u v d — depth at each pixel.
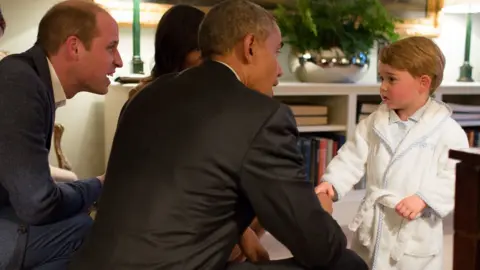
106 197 1.22
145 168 1.18
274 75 1.30
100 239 1.19
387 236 1.76
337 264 1.29
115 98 2.54
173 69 1.78
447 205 1.72
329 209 1.61
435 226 1.76
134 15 2.58
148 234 1.13
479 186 0.86
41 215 1.38
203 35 1.29
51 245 1.52
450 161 1.73
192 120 1.17
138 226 1.15
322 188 1.78
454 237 0.91
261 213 1.16
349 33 2.81
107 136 2.69
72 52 1.50
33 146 1.36
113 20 1.58
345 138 2.86
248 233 1.50
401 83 1.75
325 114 2.84
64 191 1.46
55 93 1.52
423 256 1.75
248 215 1.23
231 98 1.18
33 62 1.46
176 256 1.13
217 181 1.13
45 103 1.43
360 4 2.83
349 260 1.33
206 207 1.14
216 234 1.17
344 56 2.79
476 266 0.88
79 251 1.26
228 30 1.25
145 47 2.83
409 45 1.75
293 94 2.66
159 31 1.79
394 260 1.75
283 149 1.15
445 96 3.43
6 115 1.34
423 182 1.73
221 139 1.14
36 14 2.62
